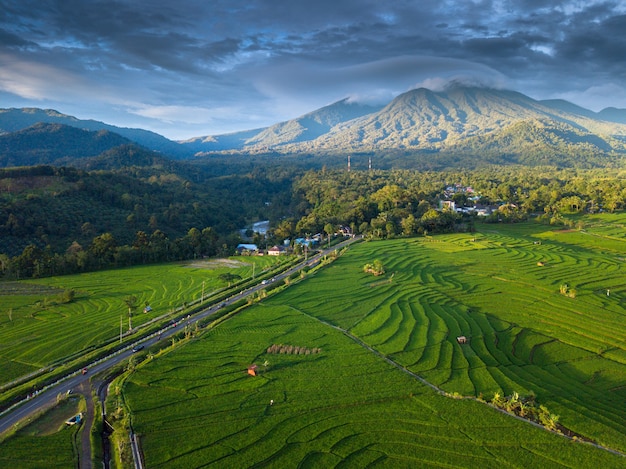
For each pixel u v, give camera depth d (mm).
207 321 119500
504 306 130375
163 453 63812
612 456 62250
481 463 61438
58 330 115188
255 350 98312
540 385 84750
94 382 85938
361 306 129250
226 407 75375
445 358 94312
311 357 94812
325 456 63500
